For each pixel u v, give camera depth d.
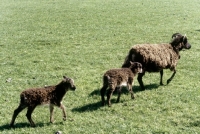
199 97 13.93
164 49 15.09
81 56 20.44
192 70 17.56
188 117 12.27
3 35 26.47
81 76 16.81
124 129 11.38
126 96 14.19
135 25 29.25
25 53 21.34
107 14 34.41
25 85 15.65
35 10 37.69
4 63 19.11
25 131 11.26
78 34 26.39
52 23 30.73
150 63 14.48
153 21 30.80
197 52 21.00
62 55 20.73
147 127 11.52
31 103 11.15
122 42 23.75
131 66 13.66
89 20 31.61
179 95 14.20
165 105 13.23
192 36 25.30
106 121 11.97
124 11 35.88
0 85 15.60
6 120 12.04
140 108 12.99
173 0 43.06
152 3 40.88
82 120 12.09
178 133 11.10
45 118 12.28
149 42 23.70
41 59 19.91
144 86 15.39
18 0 45.41
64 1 43.75
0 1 44.69
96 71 17.61
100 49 22.02
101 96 13.20
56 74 17.11
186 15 33.44
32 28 28.88
